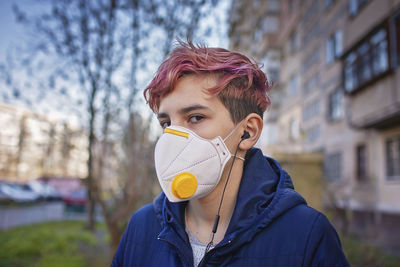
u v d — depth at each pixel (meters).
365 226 8.59
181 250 0.86
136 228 1.03
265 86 0.98
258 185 0.88
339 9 12.86
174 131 0.85
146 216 1.04
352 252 5.10
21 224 10.21
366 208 9.14
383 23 8.88
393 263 4.71
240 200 0.85
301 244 0.78
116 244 3.51
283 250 0.79
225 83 0.85
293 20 18.95
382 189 9.68
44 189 17.94
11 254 5.66
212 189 0.88
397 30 8.32
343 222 7.22
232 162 0.88
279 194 0.86
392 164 9.51
